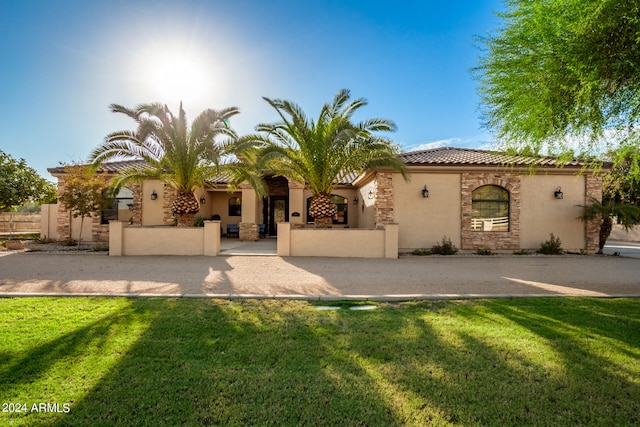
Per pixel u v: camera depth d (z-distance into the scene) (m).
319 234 14.39
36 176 25.94
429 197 15.84
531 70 6.88
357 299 7.18
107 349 4.36
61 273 9.99
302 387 3.51
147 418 2.97
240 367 3.94
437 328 5.29
